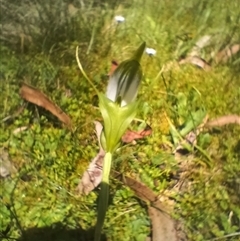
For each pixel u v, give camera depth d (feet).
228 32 0.63
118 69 0.36
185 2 0.67
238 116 0.55
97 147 0.51
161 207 0.48
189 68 0.59
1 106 0.54
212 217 0.48
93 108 0.54
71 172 0.50
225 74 0.59
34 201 0.48
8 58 0.59
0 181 0.49
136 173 0.50
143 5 0.67
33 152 0.51
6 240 0.45
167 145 0.52
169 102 0.55
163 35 0.63
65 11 0.64
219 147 0.53
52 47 0.60
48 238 0.45
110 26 0.64
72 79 0.57
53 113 0.53
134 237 0.46
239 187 0.50
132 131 0.52
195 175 0.51
